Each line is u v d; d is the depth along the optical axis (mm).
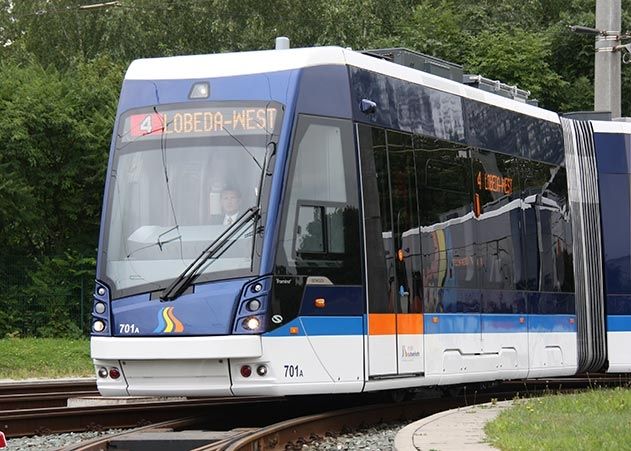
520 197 20266
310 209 15625
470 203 18844
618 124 22781
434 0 55531
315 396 19922
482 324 18812
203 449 12742
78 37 54812
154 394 15484
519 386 23469
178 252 15516
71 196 37250
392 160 17047
